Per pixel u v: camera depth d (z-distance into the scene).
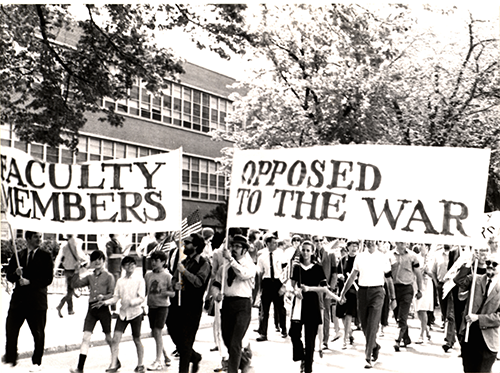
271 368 10.62
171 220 10.20
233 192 9.50
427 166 8.51
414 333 15.53
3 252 25.64
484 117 36.69
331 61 20.75
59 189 10.38
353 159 8.84
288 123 33.25
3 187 10.20
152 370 10.27
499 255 9.95
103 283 9.97
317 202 8.98
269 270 13.88
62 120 18.48
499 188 39.72
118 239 16.64
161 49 18.45
